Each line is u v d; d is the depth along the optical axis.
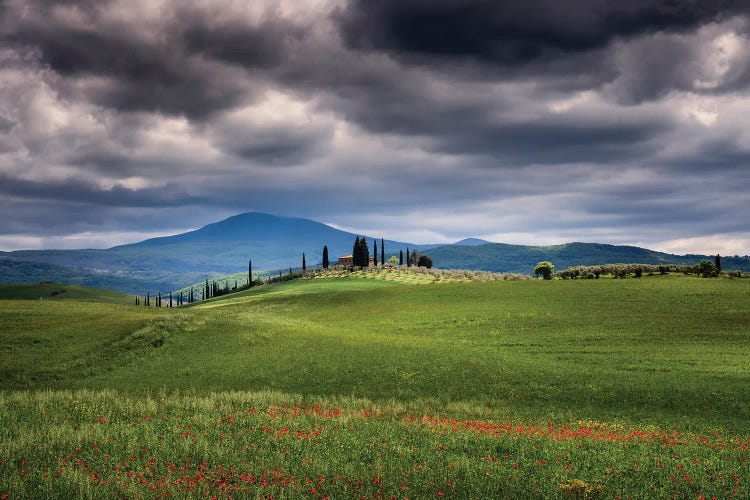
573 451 19.83
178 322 58.81
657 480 16.42
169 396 36.03
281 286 154.25
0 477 14.39
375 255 197.75
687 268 109.69
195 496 13.48
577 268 121.50
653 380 38.00
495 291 89.81
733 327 57.47
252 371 43.06
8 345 50.31
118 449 17.52
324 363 44.09
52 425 20.80
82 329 57.41
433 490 14.46
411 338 57.25
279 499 13.40
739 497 15.07
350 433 21.11
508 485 15.05
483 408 32.53
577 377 39.22
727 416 31.14
